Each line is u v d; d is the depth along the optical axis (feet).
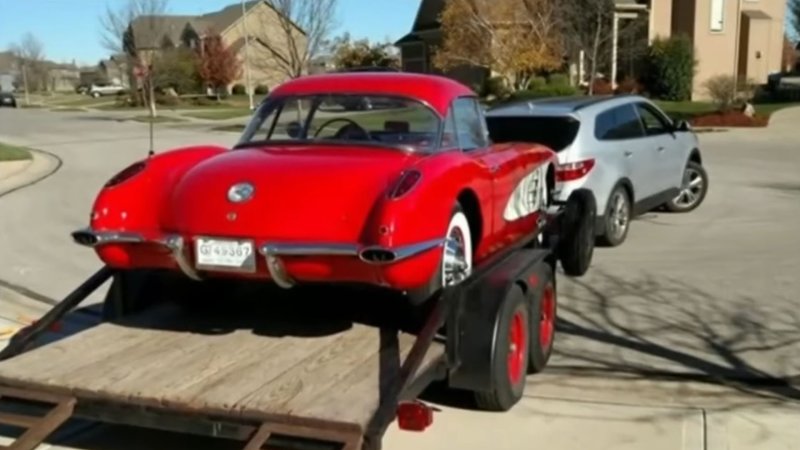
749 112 97.71
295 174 14.30
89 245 15.06
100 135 98.84
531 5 109.81
